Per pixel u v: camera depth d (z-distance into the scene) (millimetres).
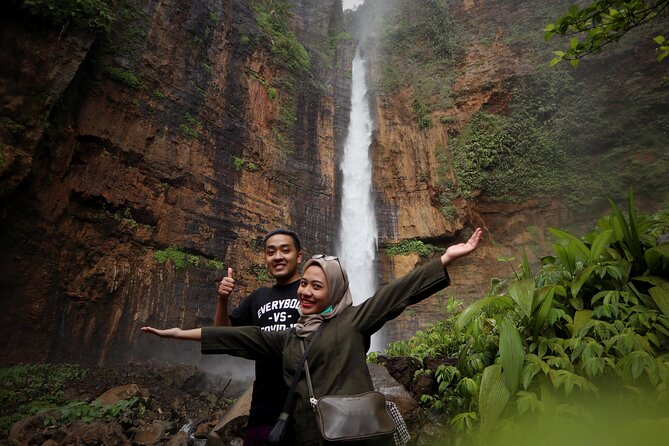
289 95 21750
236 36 19266
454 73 26703
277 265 3217
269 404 2777
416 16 29859
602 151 21219
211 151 16766
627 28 4191
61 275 11023
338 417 1876
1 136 9547
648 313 3102
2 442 5391
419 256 22438
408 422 4125
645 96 20641
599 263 3506
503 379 2932
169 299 13578
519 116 23281
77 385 9219
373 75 27906
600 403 2738
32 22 10633
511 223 22391
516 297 3254
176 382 9695
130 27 14438
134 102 14117
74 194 11797
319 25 27578
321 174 21969
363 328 2207
